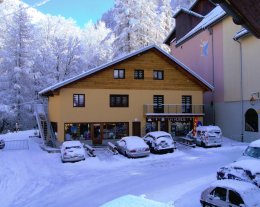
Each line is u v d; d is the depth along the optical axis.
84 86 31.12
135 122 32.75
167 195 15.00
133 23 46.16
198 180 17.58
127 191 16.14
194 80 34.78
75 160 24.02
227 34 34.22
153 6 50.22
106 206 6.70
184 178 18.34
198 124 33.00
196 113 34.22
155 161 24.23
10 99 43.59
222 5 4.50
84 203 14.53
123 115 32.34
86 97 31.17
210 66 37.88
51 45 52.72
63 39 52.59
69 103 30.64
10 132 43.44
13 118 44.84
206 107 38.91
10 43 44.41
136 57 33.00
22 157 25.73
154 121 33.25
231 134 34.09
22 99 43.66
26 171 21.17
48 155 26.56
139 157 25.62
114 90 32.12
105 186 17.31
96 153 27.55
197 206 13.14
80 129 31.12
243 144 30.66
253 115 30.69
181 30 45.38
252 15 4.70
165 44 51.34
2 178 19.42
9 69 44.22
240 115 32.47
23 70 43.59
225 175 14.88
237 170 14.49
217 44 36.28
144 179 18.55
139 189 16.38
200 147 29.95
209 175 18.75
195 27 41.91
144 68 33.28
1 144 29.36
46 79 47.19
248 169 14.11
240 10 4.61
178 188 16.12
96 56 60.25
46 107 39.50
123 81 32.50
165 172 20.25
